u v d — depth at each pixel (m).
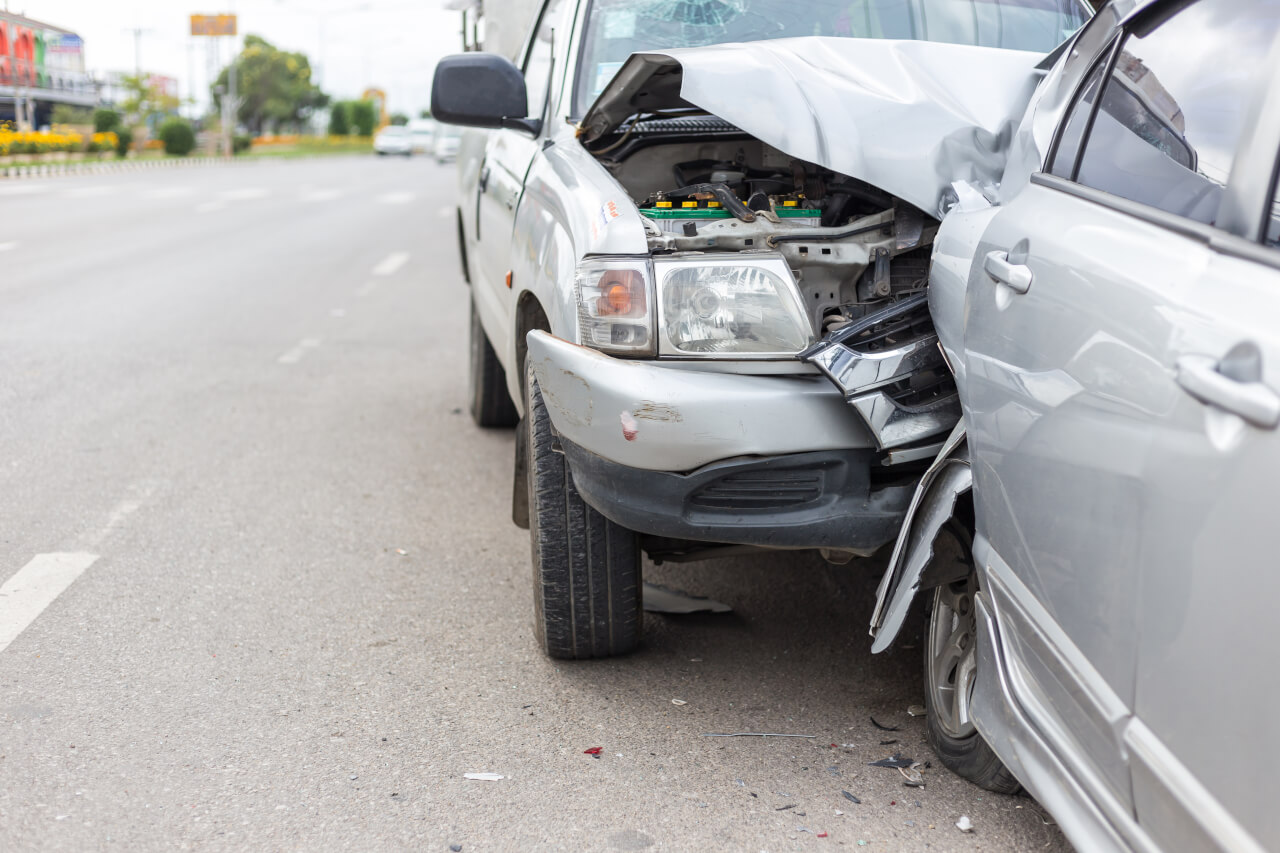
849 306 3.01
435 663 3.51
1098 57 2.54
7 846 2.52
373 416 6.56
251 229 17.91
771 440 2.72
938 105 3.02
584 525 3.28
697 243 2.97
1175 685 1.75
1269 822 1.55
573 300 2.98
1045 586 2.17
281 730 3.08
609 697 3.29
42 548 4.43
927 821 2.66
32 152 43.06
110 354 8.11
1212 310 1.78
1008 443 2.29
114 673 3.41
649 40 4.09
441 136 52.12
